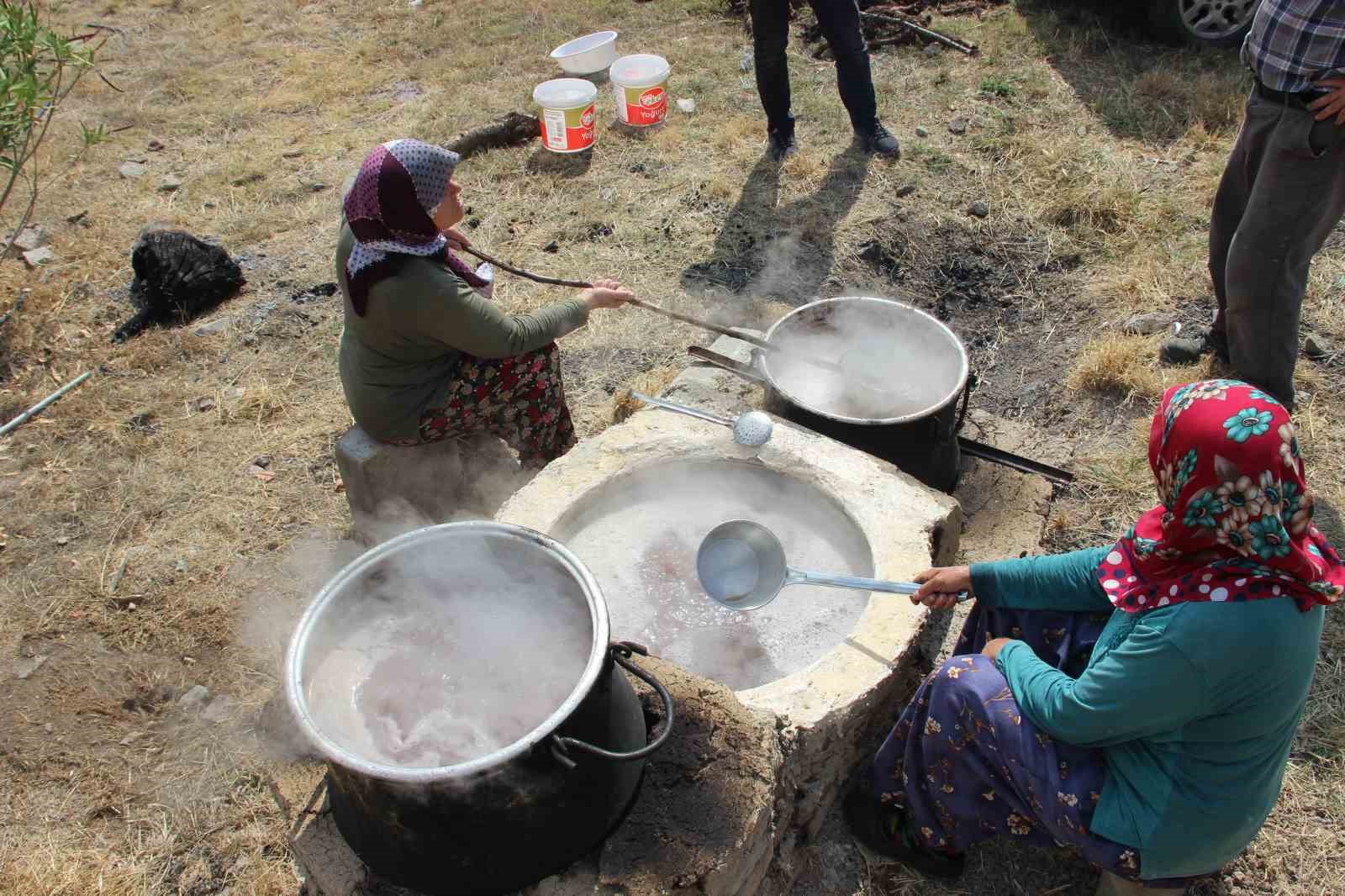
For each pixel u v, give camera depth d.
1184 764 1.87
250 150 5.98
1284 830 2.48
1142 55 6.25
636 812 1.94
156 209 5.43
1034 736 1.99
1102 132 5.52
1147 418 3.81
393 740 1.89
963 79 6.14
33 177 5.71
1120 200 4.89
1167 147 5.36
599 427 3.90
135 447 3.93
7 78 4.52
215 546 3.51
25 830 2.66
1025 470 3.34
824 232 4.95
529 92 6.42
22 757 2.83
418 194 2.64
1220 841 1.92
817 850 2.46
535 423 3.33
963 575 2.29
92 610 3.28
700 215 5.14
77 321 4.62
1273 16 3.12
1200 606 1.74
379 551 2.00
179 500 3.70
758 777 1.99
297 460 3.87
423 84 6.65
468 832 1.71
